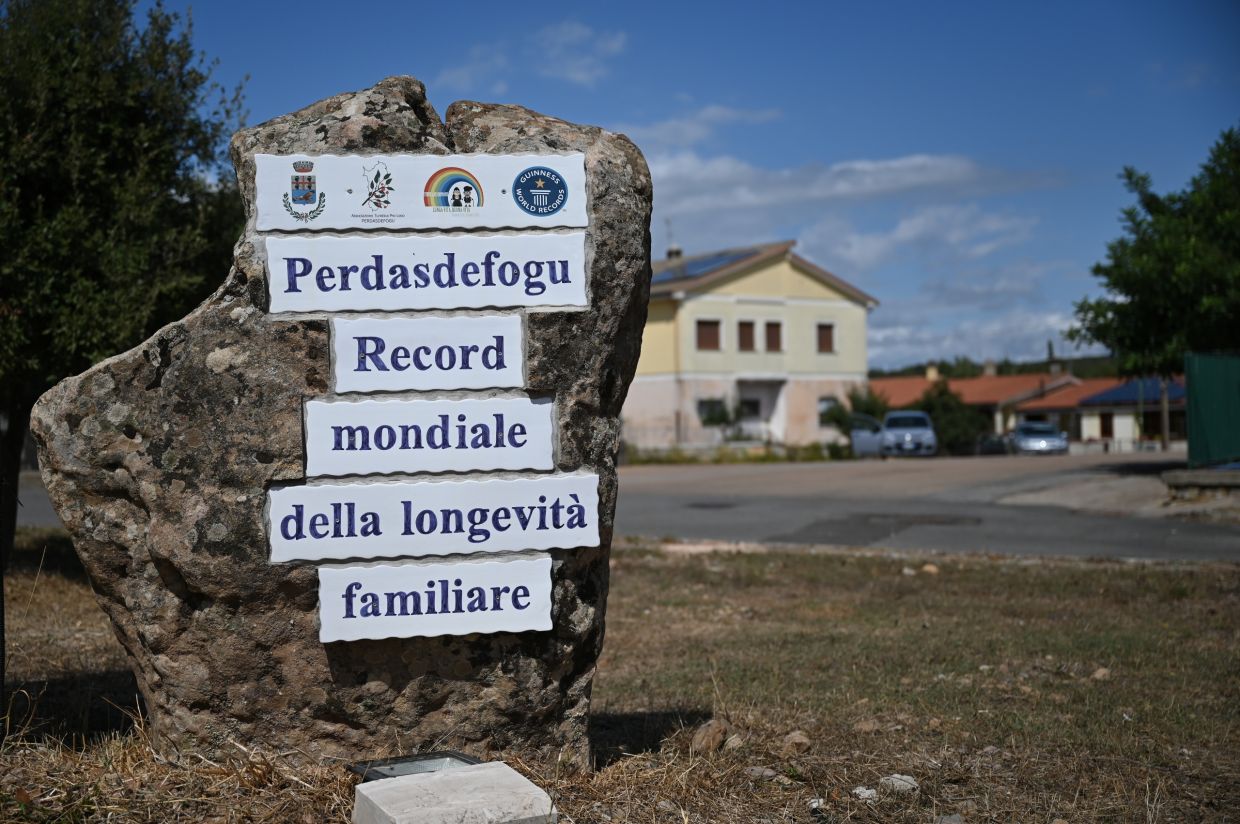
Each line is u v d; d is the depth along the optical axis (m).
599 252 4.59
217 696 4.36
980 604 9.80
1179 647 7.76
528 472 4.52
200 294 10.34
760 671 7.14
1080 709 6.05
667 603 10.10
